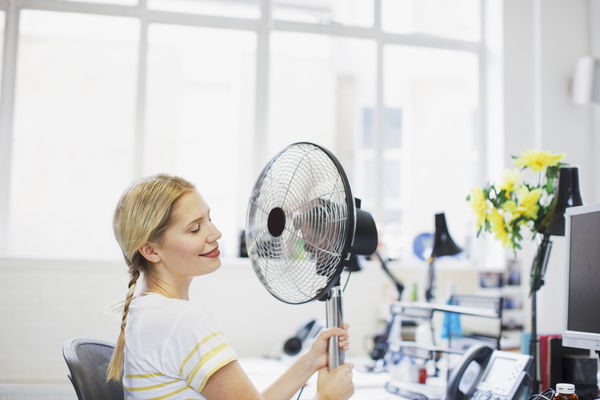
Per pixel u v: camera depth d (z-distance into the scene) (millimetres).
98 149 3322
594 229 1496
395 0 3629
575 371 1711
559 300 3271
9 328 2816
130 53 3371
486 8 3594
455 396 1621
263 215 1322
